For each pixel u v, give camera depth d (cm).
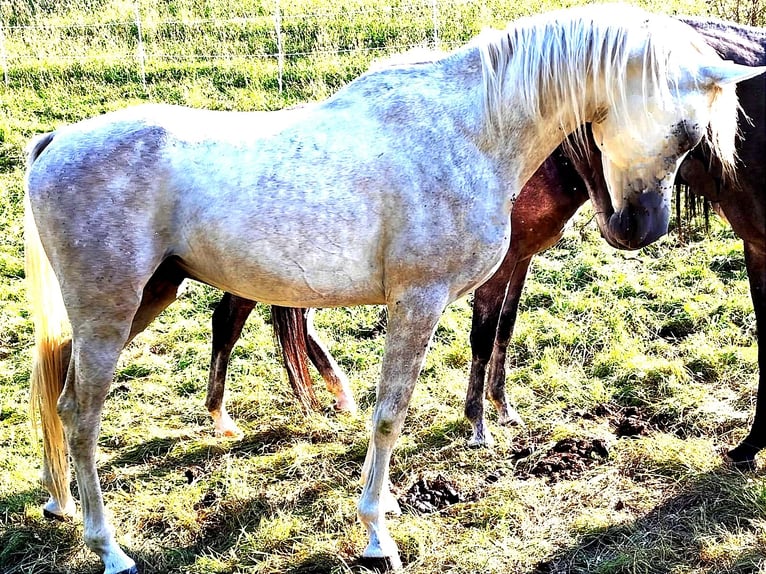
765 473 353
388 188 272
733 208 353
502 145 284
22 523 332
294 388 395
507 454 389
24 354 493
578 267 580
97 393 279
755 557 293
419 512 342
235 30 1111
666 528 317
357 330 524
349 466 380
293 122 280
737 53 350
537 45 276
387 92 283
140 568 308
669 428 401
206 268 283
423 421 421
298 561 309
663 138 276
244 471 373
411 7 1137
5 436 402
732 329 483
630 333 495
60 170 266
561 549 310
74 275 268
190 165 270
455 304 547
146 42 1094
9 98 914
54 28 1134
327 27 1095
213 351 401
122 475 373
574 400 432
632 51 270
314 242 271
